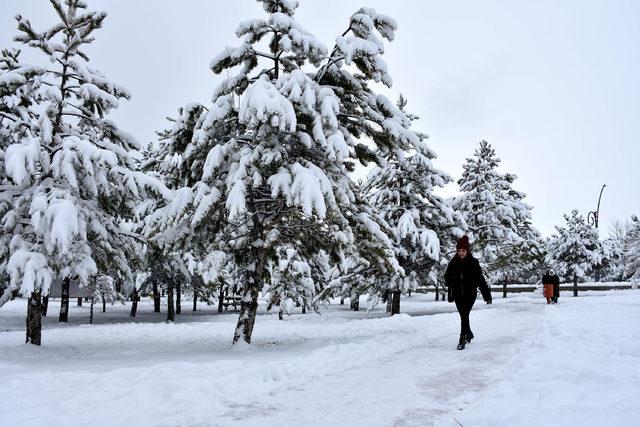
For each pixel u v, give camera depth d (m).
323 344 10.43
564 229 40.31
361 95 10.19
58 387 4.85
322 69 9.89
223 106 9.46
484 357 6.45
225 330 15.55
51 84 11.03
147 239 10.02
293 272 23.20
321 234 10.73
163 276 23.84
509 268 33.91
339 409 3.98
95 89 11.21
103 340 12.96
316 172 8.78
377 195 21.53
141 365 7.06
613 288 40.22
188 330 15.57
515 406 3.82
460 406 3.97
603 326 9.35
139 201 11.61
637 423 3.17
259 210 10.38
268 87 8.57
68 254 9.55
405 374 5.44
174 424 3.65
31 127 10.91
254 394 4.63
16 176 8.81
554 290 23.25
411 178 21.66
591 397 3.96
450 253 21.30
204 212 8.73
